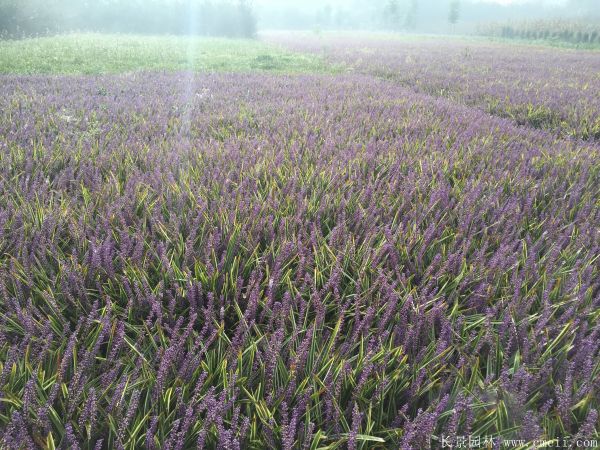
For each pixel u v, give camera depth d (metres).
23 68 15.33
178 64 18.88
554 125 9.02
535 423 1.86
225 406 1.93
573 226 3.56
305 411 2.04
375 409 2.10
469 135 6.95
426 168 5.03
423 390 2.11
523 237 3.78
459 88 13.38
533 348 2.34
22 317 2.44
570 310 2.51
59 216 3.59
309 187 4.45
